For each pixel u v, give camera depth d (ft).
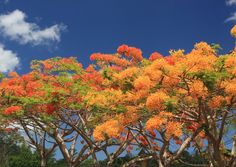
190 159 67.56
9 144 91.04
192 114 40.98
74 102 52.80
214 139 40.91
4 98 55.77
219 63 37.04
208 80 35.12
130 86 40.88
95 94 43.96
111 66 60.70
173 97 39.27
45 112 54.70
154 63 37.22
